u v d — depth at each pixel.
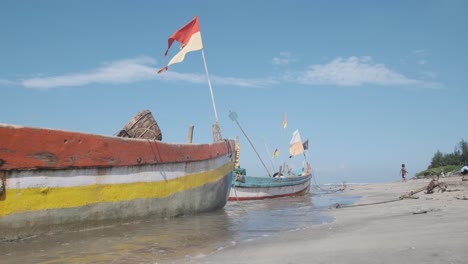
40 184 6.34
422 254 4.14
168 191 9.55
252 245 5.98
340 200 18.59
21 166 6.02
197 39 13.80
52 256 5.32
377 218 8.54
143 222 8.67
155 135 9.74
